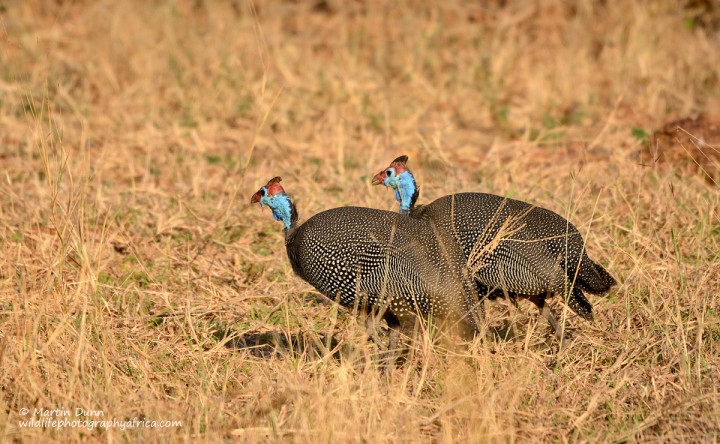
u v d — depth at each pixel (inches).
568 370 585.3
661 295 645.3
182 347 624.4
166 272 742.5
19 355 550.6
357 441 486.3
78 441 493.0
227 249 789.9
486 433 494.0
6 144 1040.2
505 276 614.5
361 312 614.2
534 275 608.4
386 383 561.6
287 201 629.9
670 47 1312.7
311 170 967.0
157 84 1223.5
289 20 1494.8
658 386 556.7
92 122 1111.6
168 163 1000.2
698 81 1230.3
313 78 1253.1
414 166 998.4
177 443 490.6
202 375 568.1
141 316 653.9
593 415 533.3
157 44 1312.7
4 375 550.6
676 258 680.4
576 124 1128.2
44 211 826.8
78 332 588.1
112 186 925.2
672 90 1180.5
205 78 1242.0
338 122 1114.7
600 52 1347.2
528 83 1253.1
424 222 620.1
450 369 559.2
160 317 658.2
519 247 612.1
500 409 519.5
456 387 536.4
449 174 932.0
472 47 1390.3
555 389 564.1
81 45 1323.8
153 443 489.7
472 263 611.8
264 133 1096.8
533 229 621.6
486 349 556.7
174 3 1434.5
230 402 545.0
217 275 747.4
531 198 821.2
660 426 515.2
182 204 868.0
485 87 1250.6
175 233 821.9
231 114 1159.6
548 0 1464.1
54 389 523.5
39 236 762.2
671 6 1412.4
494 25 1456.7
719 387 545.6
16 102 1134.4
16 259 725.9
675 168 879.7
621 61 1254.9
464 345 601.9
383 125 1129.4
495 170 954.7
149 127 1079.6
